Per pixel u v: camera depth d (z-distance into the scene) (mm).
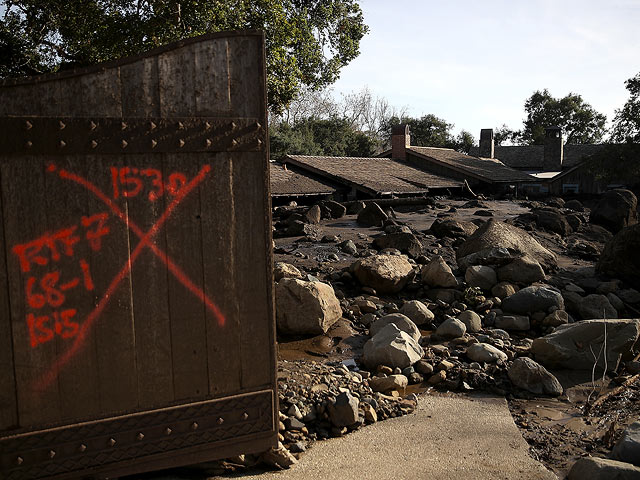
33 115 2975
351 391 5387
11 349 2980
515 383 6145
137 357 3254
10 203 2947
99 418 3180
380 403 5355
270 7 15102
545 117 77750
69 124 3033
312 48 19547
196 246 3354
